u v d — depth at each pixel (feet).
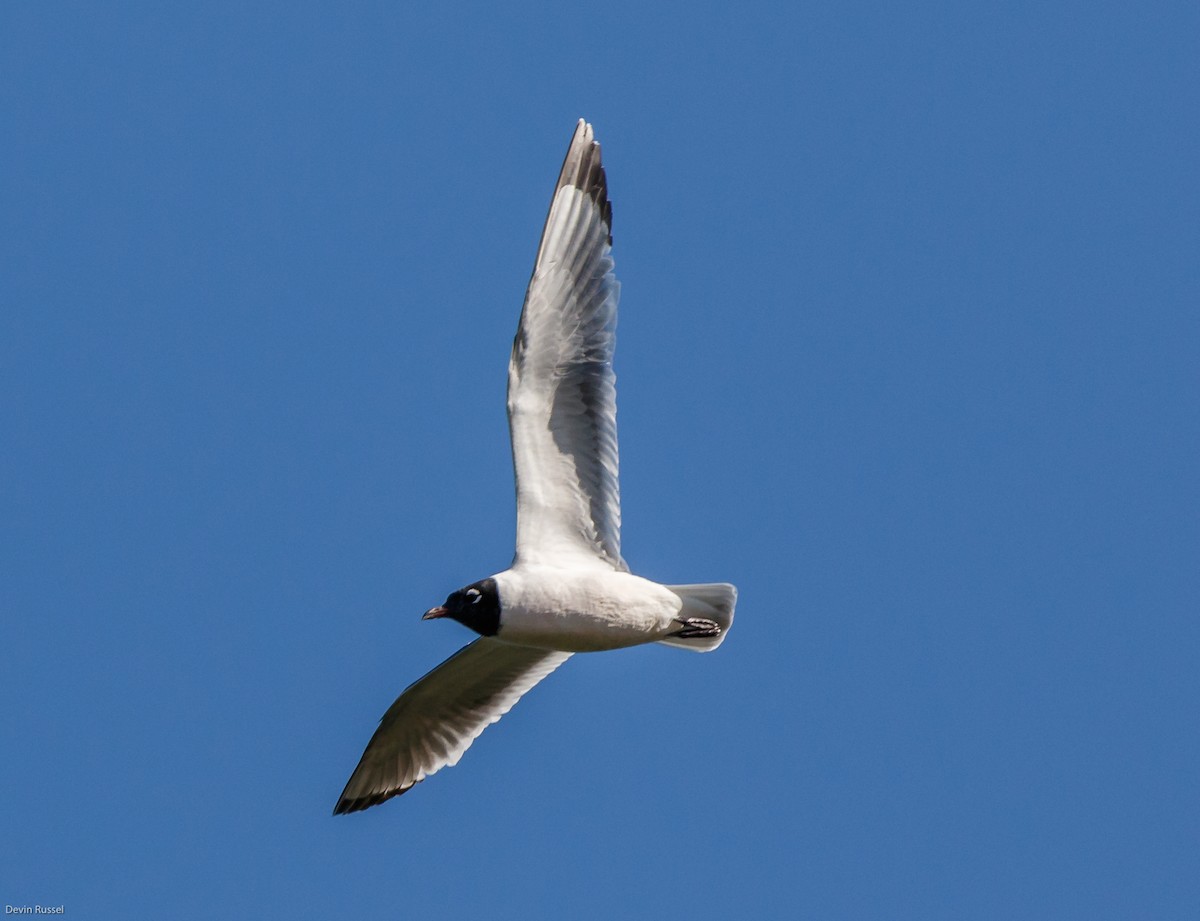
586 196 53.98
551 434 52.29
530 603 50.65
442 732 58.18
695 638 52.90
